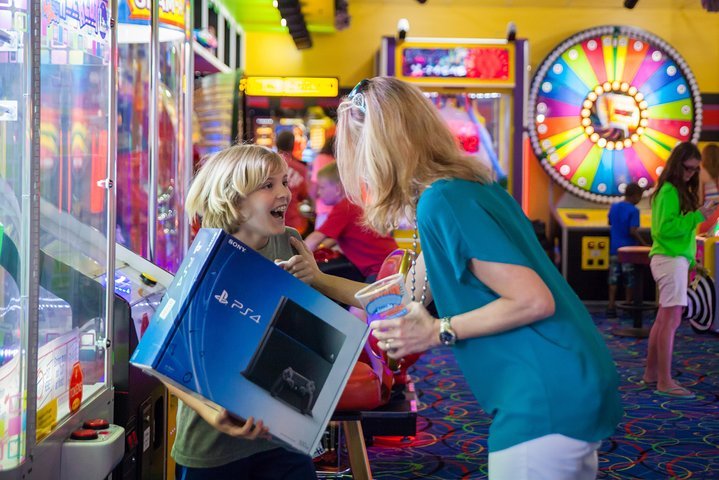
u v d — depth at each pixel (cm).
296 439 165
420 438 424
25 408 163
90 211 203
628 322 836
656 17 1001
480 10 1003
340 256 538
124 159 318
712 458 391
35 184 162
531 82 958
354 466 250
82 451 186
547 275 164
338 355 169
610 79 949
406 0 989
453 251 157
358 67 1005
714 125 999
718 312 742
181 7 327
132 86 319
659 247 517
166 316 164
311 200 902
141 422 240
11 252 160
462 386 548
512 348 159
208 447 186
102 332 213
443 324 159
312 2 805
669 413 475
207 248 164
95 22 198
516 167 915
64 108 182
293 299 167
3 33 158
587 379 156
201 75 813
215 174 192
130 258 282
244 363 162
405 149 165
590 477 165
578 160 955
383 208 169
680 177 501
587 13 1002
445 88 916
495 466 161
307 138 924
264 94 911
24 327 162
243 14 900
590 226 935
